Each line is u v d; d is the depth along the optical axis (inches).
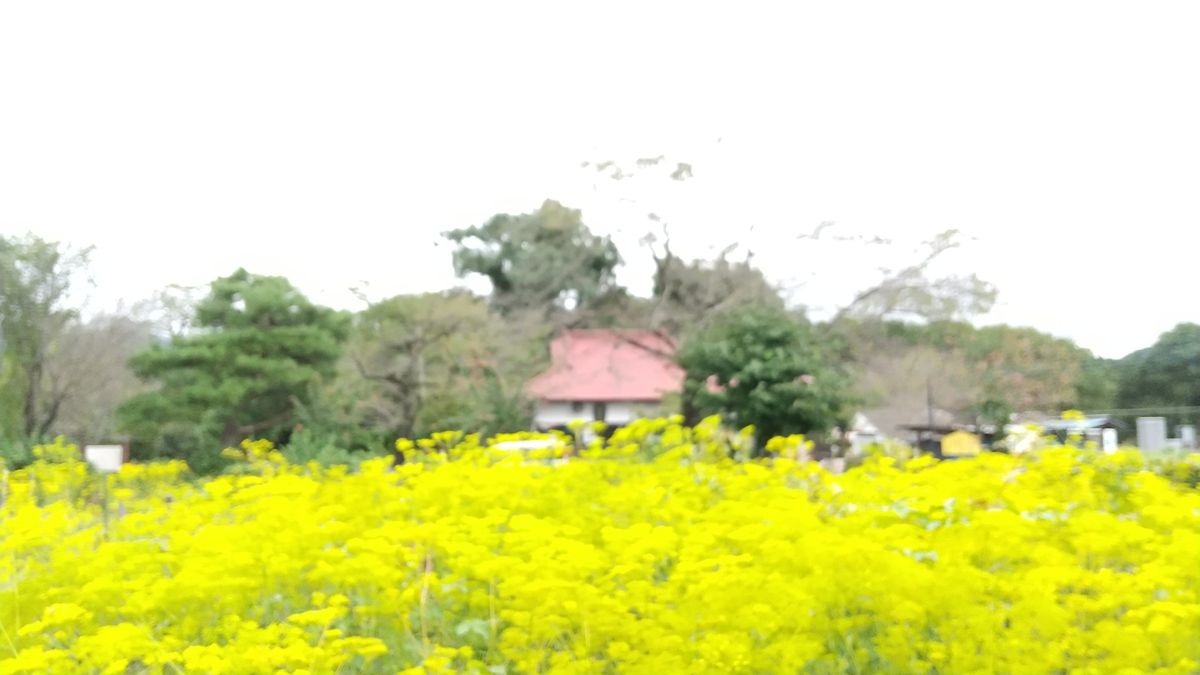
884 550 155.1
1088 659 142.3
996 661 142.5
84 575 183.2
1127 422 1555.1
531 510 208.2
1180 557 147.0
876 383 1210.6
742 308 1098.7
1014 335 1384.1
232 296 1151.0
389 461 251.3
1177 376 1700.3
